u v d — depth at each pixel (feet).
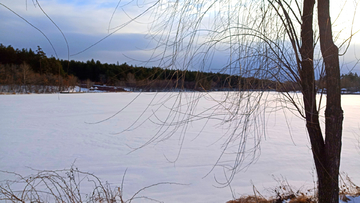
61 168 24.12
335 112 7.35
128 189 18.58
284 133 39.91
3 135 39.83
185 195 17.29
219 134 38.47
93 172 22.74
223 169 22.71
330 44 7.07
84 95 140.56
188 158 26.43
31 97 112.57
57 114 64.90
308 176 20.57
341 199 12.66
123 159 26.68
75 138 37.60
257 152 27.78
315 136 7.90
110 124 49.70
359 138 36.50
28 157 28.09
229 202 15.05
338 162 7.59
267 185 18.38
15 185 18.69
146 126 46.50
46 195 16.05
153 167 23.82
